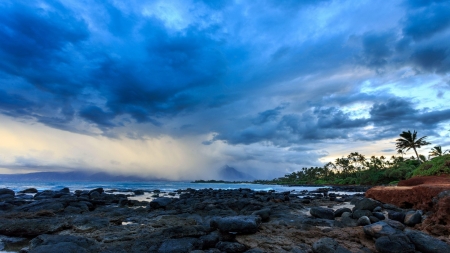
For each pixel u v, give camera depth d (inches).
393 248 266.7
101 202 802.2
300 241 325.1
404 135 2842.0
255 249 283.7
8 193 1026.1
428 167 1213.1
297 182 5610.2
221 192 1460.4
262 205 688.4
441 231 345.4
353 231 357.4
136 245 294.0
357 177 3826.3
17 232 373.4
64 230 396.5
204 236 323.9
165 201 689.6
